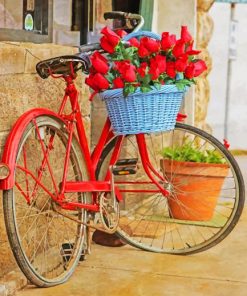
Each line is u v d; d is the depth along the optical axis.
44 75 3.45
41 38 4.15
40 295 3.36
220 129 9.65
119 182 4.00
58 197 3.50
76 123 3.68
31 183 3.58
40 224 3.68
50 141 3.52
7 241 3.45
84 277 3.65
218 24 9.45
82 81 4.10
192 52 3.68
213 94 9.60
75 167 3.76
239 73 9.67
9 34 3.82
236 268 3.84
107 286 3.52
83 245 3.84
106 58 3.72
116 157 3.85
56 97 3.85
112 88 3.60
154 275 3.70
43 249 3.69
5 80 3.33
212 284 3.57
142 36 3.92
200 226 4.68
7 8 3.81
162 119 3.62
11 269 3.50
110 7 5.34
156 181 4.07
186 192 4.48
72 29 4.83
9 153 3.16
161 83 3.60
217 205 5.47
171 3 6.13
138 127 3.59
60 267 3.74
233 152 9.27
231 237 4.51
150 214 4.88
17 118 3.44
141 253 4.11
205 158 4.59
